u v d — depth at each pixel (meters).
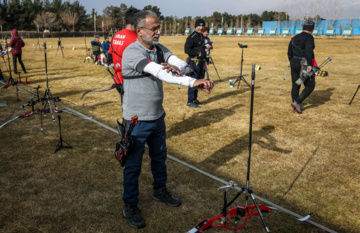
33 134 4.68
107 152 4.09
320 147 4.36
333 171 3.67
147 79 2.49
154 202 3.00
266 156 4.06
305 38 5.62
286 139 4.65
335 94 7.54
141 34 2.37
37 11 69.50
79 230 2.57
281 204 3.00
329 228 2.66
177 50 19.88
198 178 3.46
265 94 7.54
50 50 20.08
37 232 2.54
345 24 48.50
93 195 3.09
